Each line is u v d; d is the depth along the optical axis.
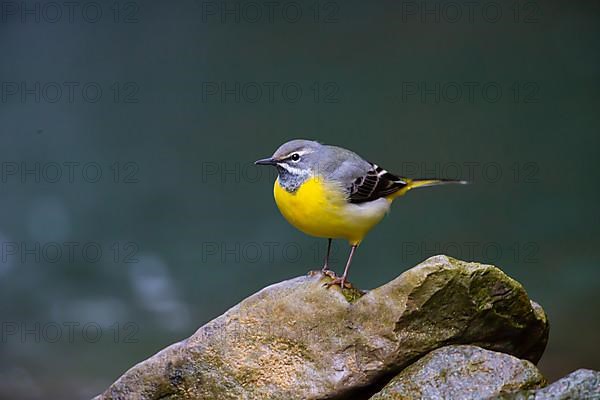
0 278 17.16
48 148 20.78
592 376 7.73
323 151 9.96
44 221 18.67
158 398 9.08
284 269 17.00
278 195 9.99
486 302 8.52
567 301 15.82
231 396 8.83
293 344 8.81
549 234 17.83
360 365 8.59
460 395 8.00
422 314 8.48
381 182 10.30
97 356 15.03
